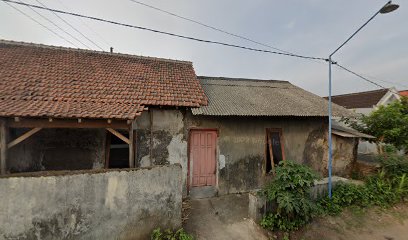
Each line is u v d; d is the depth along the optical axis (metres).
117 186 4.22
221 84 9.43
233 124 7.25
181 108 6.65
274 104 7.88
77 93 5.67
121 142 6.46
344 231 5.42
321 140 8.52
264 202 5.50
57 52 7.44
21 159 5.45
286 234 5.11
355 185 7.00
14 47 6.96
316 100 9.13
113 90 6.20
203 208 6.22
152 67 8.23
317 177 5.45
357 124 10.23
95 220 4.09
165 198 4.61
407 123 8.86
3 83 5.34
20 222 3.69
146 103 5.95
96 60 7.66
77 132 5.91
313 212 5.56
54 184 3.83
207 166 7.22
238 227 5.39
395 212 6.32
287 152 8.00
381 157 8.06
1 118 4.14
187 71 8.63
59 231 3.88
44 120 4.41
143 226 4.46
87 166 5.98
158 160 6.53
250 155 7.46
